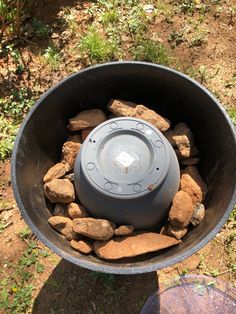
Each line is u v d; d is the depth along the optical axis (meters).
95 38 0.74
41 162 0.54
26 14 0.80
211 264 0.59
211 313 0.57
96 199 0.49
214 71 0.74
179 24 0.78
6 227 0.63
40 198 0.53
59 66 0.75
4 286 0.59
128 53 0.75
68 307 0.58
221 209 0.46
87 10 0.79
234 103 0.71
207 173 0.55
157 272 0.59
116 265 0.47
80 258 0.46
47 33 0.78
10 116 0.71
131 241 0.49
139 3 0.80
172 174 0.49
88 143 0.50
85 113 0.56
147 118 0.55
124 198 0.47
